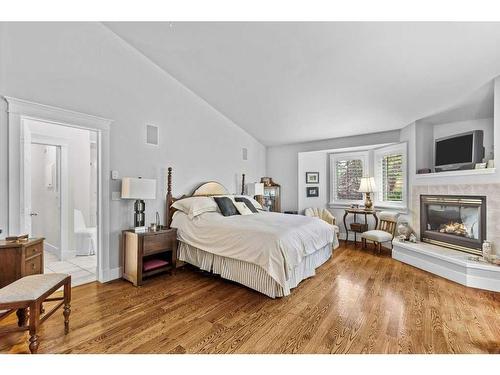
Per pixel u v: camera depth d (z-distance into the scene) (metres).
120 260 3.15
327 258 3.92
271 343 1.80
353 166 5.61
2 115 2.23
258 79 3.51
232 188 5.18
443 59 2.58
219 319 2.14
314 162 6.00
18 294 1.56
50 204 4.14
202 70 3.53
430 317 2.17
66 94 2.62
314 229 3.35
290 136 5.51
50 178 4.15
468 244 3.28
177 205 3.64
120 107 3.13
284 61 3.02
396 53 2.58
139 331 1.95
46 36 2.48
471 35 2.21
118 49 3.10
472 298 2.56
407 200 4.42
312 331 1.96
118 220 3.14
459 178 3.38
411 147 4.30
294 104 4.07
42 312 2.14
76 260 3.81
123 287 2.85
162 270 3.16
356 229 5.14
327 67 2.99
